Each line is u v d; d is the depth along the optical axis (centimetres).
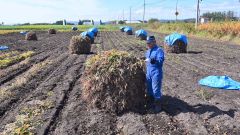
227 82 1320
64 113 1006
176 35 2506
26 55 2292
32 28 8856
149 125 898
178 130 861
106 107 991
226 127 873
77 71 1688
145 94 1009
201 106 1048
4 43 3459
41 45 3275
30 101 1130
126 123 909
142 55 2334
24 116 974
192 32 5200
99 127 891
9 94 1212
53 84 1369
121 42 3709
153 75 988
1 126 910
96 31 5103
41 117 963
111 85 983
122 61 993
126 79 977
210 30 4638
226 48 2942
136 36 4375
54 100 1134
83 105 1072
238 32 3891
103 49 2817
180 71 1697
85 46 2453
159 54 977
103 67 993
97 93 1001
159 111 991
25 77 1513
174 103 1088
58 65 1895
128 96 982
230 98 1162
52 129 885
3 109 1048
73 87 1343
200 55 2378
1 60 2042
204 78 1432
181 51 2498
